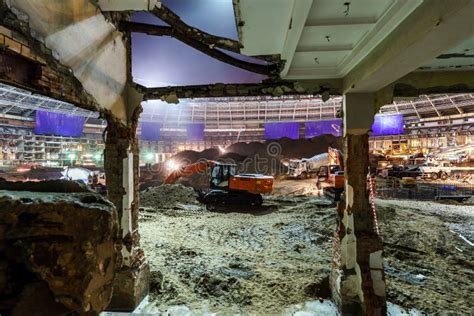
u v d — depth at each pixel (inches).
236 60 156.2
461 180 641.0
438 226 308.7
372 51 113.3
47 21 90.2
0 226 43.1
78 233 44.9
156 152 1039.6
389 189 569.9
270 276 193.0
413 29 81.7
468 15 65.1
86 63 114.6
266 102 1119.6
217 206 451.5
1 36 73.9
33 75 88.3
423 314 151.4
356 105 150.6
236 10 91.9
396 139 909.8
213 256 233.8
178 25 127.1
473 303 162.2
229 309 155.4
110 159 154.6
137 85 159.9
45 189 56.2
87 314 44.4
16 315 42.1
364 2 90.5
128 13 158.2
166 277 189.3
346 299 147.9
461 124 794.8
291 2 87.2
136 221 164.6
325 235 295.1
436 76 148.7
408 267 215.0
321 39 117.3
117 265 52.4
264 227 333.1
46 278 43.3
